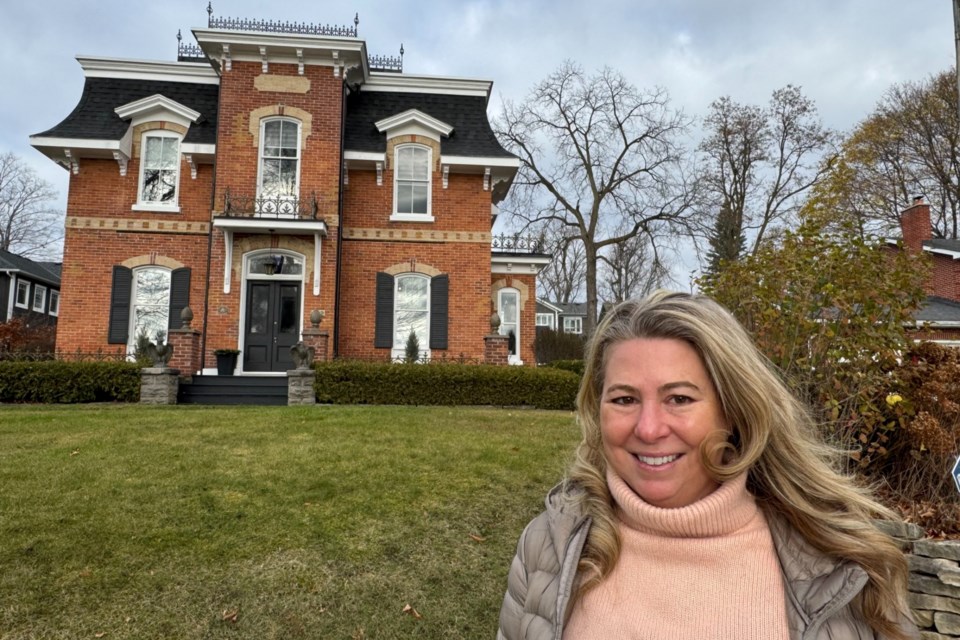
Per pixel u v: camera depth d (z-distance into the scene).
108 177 14.41
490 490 5.43
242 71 14.45
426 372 11.66
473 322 15.08
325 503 4.95
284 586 3.87
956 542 2.89
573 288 49.38
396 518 4.77
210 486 5.16
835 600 1.21
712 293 4.94
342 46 14.48
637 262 39.44
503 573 4.21
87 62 15.26
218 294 13.86
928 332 4.21
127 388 11.22
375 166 15.09
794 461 1.41
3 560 3.87
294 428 7.45
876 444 3.79
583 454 1.60
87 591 3.66
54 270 36.78
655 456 1.37
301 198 14.34
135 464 5.66
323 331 12.66
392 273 14.99
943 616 2.82
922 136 29.02
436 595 3.93
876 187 28.69
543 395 11.86
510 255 17.30
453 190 15.45
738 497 1.33
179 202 14.55
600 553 1.38
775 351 4.13
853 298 3.97
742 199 30.19
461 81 16.44
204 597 3.71
